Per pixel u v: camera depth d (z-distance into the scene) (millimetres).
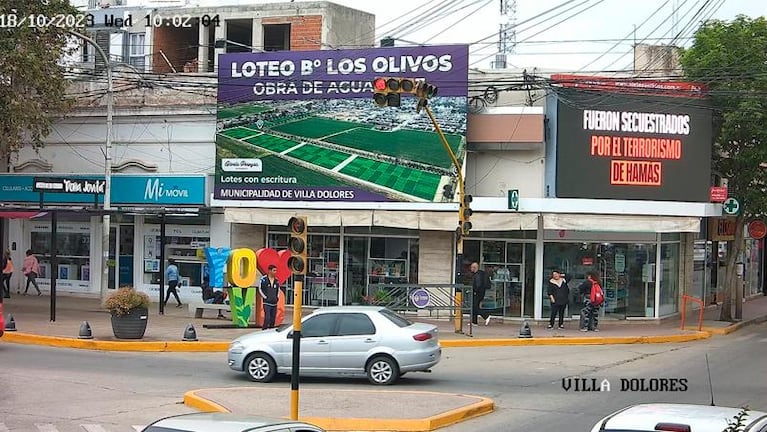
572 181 30500
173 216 33812
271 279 26875
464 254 32031
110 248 36062
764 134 30312
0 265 26766
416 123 31172
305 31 41250
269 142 32625
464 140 30750
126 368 20812
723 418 6742
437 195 30922
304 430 8125
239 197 32906
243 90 32938
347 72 31922
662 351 25625
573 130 30531
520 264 31609
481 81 31359
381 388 18500
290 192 32312
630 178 30953
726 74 31156
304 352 18938
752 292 45594
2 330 23219
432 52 31062
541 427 14633
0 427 14133
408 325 19312
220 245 34219
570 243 31734
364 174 31609
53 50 30266
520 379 20047
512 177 31469
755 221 33281
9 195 36656
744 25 31484
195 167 34156
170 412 15688
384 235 32750
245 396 16625
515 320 31516
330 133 32062
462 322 29516
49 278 37250
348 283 33062
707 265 39250
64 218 36875
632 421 6723
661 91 31281
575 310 31812
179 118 34312
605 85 30844
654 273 32375
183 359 22609
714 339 29125
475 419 15414
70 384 18391
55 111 33344
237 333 26672
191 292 34719
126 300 24594
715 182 34719
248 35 44469
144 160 34812
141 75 36625
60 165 35969
